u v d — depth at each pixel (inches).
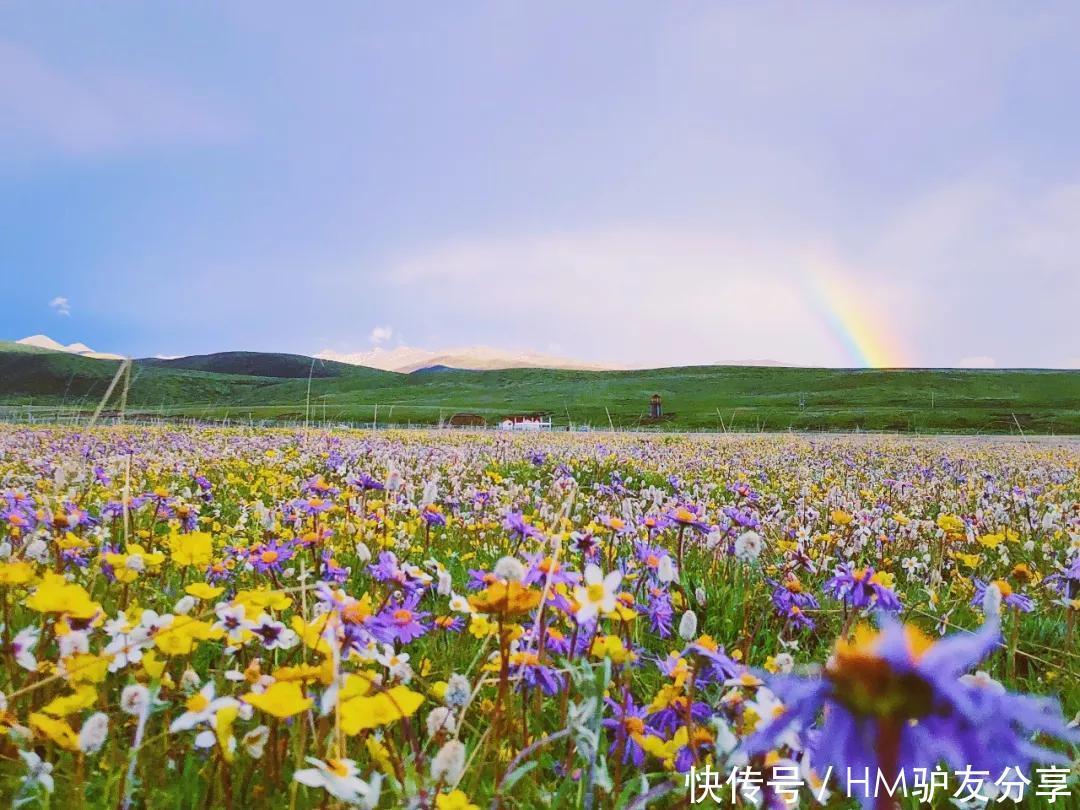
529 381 7209.6
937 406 4286.4
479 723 103.0
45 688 97.1
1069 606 159.6
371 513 248.8
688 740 85.9
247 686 98.5
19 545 150.9
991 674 145.9
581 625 108.7
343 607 86.2
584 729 74.7
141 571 128.7
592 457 652.7
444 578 108.0
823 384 5693.9
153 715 99.0
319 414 3129.9
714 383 6043.3
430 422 2721.5
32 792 78.7
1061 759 40.9
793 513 330.3
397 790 67.9
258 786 85.5
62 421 1121.4
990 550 286.0
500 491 341.7
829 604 195.5
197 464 461.1
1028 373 5944.9
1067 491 514.0
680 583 164.1
